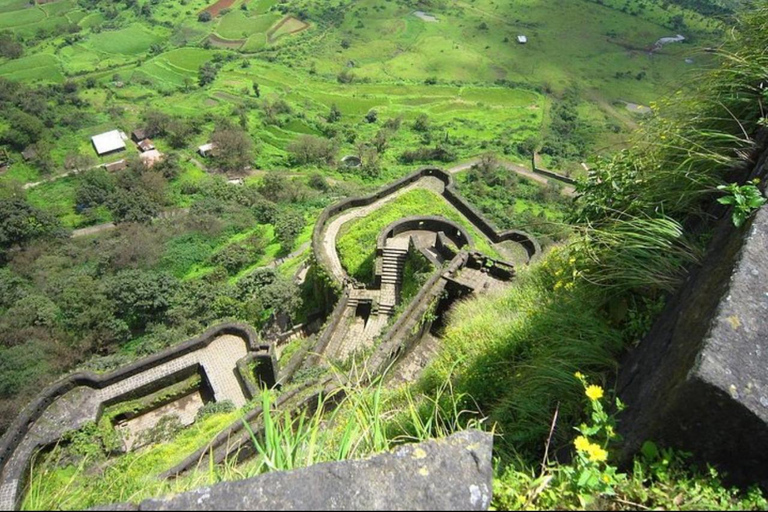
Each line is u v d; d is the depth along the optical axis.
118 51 113.06
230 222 48.81
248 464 4.32
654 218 4.87
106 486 5.89
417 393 6.99
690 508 2.74
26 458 14.38
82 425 15.25
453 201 23.78
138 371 17.28
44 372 27.86
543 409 4.32
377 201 24.75
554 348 4.89
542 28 131.75
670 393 2.92
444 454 2.51
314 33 127.50
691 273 4.07
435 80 106.69
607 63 114.56
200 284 35.28
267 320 25.97
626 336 4.38
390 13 139.12
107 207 55.34
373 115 89.62
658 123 5.71
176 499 2.28
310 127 83.25
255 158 71.56
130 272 35.56
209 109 86.44
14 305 33.94
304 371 13.72
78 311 32.06
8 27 117.19
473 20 137.00
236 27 127.44
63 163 66.19
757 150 4.57
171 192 60.16
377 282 19.38
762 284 3.10
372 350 12.59
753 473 2.88
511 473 3.21
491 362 5.93
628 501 2.84
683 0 133.75
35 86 92.62
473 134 84.81
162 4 136.12
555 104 97.94
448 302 15.28
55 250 46.06
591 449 2.88
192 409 17.30
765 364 2.79
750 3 5.85
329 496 2.30
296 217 46.44
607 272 4.79
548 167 70.19
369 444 3.73
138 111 85.25
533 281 8.04
